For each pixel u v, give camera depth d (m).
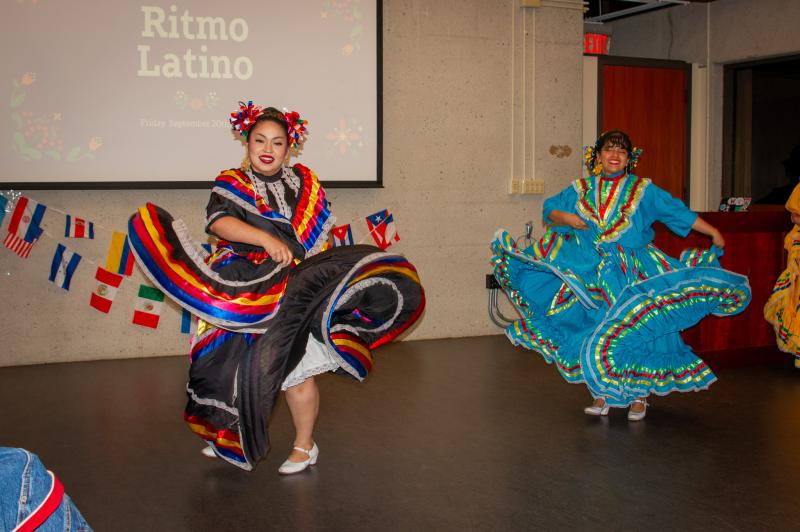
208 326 2.88
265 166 2.97
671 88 7.33
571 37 6.32
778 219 5.01
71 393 4.35
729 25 7.30
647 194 3.84
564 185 6.38
